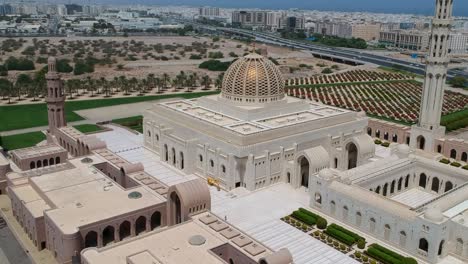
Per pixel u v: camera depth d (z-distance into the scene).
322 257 91.69
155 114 152.25
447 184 122.94
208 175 129.12
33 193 106.19
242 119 135.12
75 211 94.19
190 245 81.81
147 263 73.44
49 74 152.00
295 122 132.25
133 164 118.50
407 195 125.19
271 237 99.06
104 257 78.12
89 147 133.25
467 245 90.00
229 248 82.62
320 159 118.88
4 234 101.06
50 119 157.88
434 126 150.12
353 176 113.94
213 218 92.31
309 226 104.12
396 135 172.38
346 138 143.00
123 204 98.44
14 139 169.38
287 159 127.31
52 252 92.06
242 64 142.75
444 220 90.00
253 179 120.44
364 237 100.25
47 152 138.25
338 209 106.81
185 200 92.25
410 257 90.62
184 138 138.25
